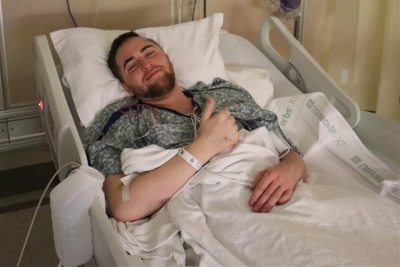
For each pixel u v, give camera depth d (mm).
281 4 2336
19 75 1956
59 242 1132
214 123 1314
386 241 1151
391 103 2305
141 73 1511
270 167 1336
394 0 2164
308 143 1597
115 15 2041
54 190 1067
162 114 1469
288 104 1690
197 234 1117
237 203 1245
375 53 2406
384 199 1348
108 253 1029
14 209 1961
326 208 1224
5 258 1755
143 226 1204
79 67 1597
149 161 1267
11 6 1847
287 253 1087
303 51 1839
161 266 1112
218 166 1284
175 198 1247
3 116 1977
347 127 1589
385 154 1592
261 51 2006
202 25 1830
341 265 1050
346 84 2506
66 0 1924
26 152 2094
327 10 2533
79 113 1522
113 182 1271
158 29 1796
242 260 1108
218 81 1714
